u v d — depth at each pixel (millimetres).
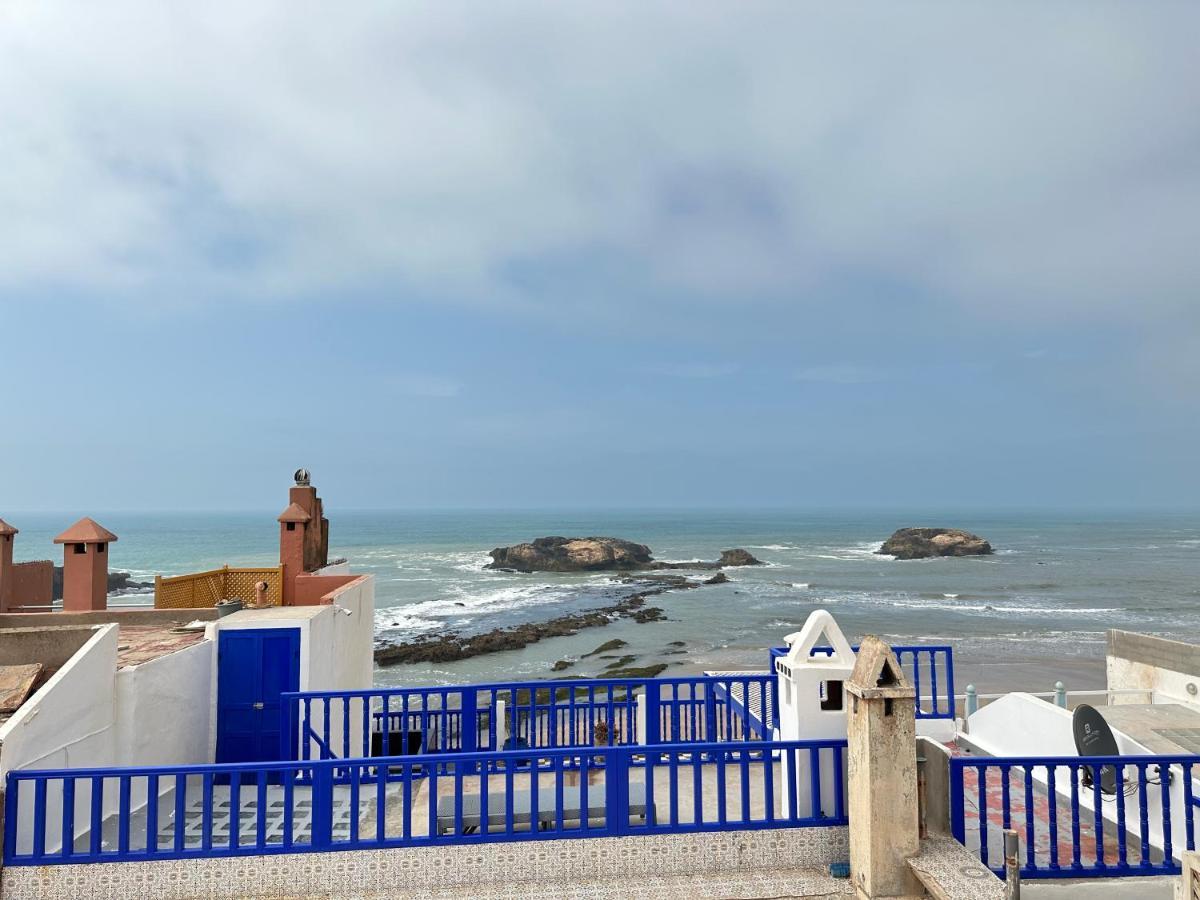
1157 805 7051
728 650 37250
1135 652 11516
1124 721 8273
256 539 150125
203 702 9633
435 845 5754
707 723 8906
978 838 6938
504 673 32750
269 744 9812
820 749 6156
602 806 6789
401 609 51906
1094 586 63094
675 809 5949
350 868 5676
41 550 122125
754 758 8820
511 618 47344
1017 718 9375
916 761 5574
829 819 6031
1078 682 26312
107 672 7660
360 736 12516
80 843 6805
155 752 8391
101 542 12594
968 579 68938
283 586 14039
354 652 13227
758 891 5652
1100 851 5973
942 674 27781
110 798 7621
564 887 5676
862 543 125938
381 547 122000
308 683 9969
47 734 6559
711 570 78750
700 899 5551
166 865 5609
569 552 79938
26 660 7449
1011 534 154250
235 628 9961
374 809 7516
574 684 8711
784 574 74125
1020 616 46750
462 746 8555
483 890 5652
